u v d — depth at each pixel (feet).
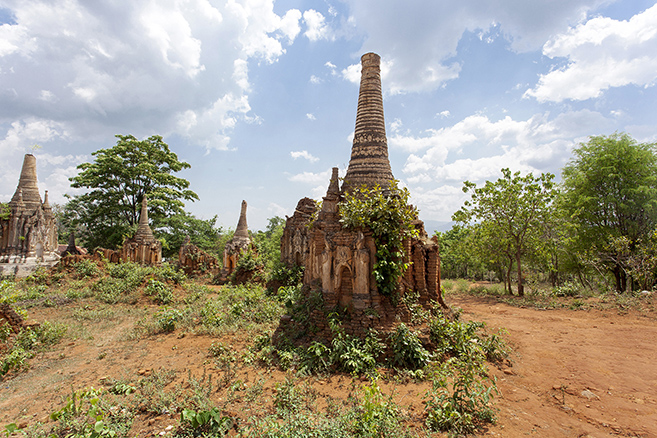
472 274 205.87
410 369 38.42
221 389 34.17
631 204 99.40
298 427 24.77
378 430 24.71
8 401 34.14
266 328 56.95
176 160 188.85
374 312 42.47
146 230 138.10
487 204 101.45
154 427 27.09
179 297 89.30
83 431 25.50
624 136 105.19
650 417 28.73
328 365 38.52
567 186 116.47
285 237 109.19
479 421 27.50
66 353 47.91
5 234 115.55
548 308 77.87
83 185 164.25
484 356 38.65
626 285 103.45
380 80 55.06
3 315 50.65
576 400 32.12
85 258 107.45
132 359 45.11
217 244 207.62
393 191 49.29
